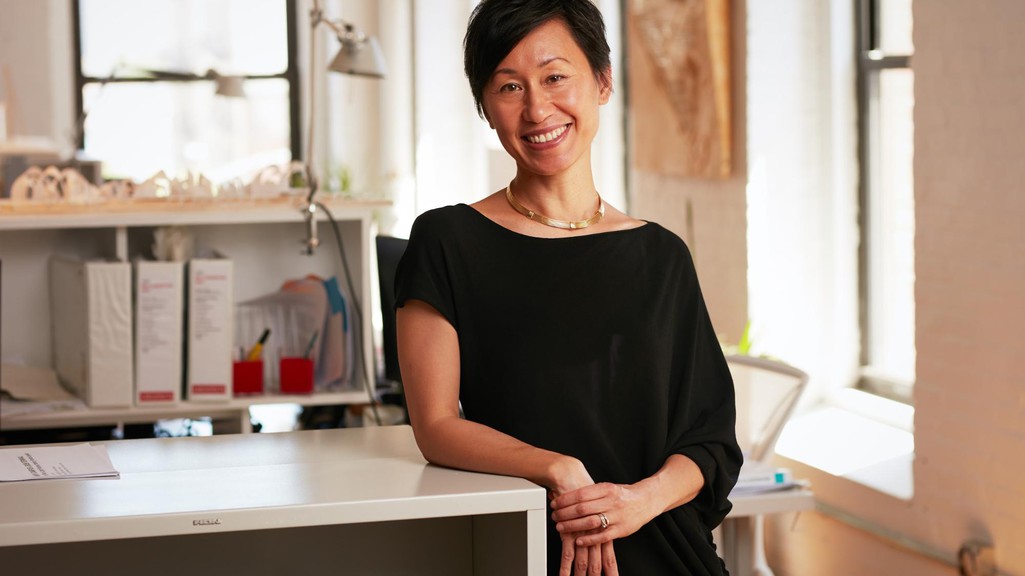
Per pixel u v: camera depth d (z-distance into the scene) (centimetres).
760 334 472
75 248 362
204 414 339
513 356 160
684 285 173
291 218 340
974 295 328
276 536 177
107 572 171
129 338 330
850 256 461
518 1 160
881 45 445
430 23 759
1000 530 323
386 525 181
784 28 466
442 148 763
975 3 321
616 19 658
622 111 659
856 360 463
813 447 423
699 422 171
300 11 803
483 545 173
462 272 162
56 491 141
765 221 472
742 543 276
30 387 343
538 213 168
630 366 163
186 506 133
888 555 372
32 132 795
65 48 798
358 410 371
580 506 148
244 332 355
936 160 340
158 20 806
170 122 810
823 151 467
